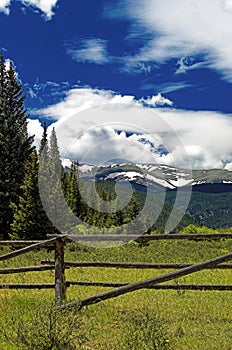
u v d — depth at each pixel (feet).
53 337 19.26
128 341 20.07
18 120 150.51
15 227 118.11
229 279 43.52
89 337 22.36
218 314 27.91
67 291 33.37
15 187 139.74
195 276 45.98
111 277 43.04
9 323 24.06
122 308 28.84
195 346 21.44
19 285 30.94
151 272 47.42
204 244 83.92
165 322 25.12
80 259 61.46
